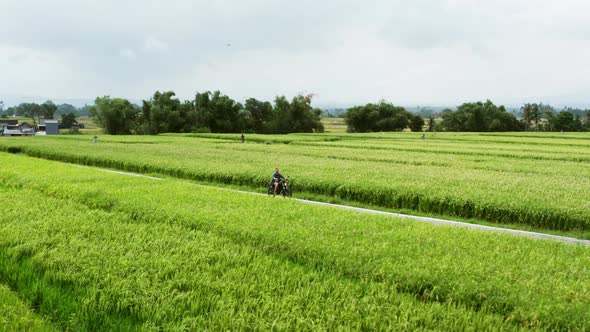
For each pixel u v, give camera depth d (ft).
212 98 419.95
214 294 31.37
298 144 227.40
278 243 42.09
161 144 212.84
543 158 151.64
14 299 31.09
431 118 470.39
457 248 41.39
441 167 119.24
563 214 62.23
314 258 38.68
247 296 31.09
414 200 76.23
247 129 430.61
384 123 445.78
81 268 35.78
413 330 26.86
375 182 86.58
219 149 180.96
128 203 59.41
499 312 29.73
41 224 48.39
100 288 32.76
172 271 35.32
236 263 37.42
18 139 245.86
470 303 30.86
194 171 108.68
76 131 430.61
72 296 31.73
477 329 27.17
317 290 31.91
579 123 453.99
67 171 98.22
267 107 435.12
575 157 147.95
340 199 83.66
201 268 36.47
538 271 35.81
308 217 53.83
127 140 242.78
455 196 72.43
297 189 91.56
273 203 62.54
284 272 35.01
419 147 192.13
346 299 30.27
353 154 159.74
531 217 64.90
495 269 35.70
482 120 438.40
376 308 29.22
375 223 51.34
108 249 40.37
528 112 459.32
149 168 120.98
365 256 38.47
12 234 44.06
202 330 26.48
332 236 44.75
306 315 28.53
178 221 51.13
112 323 28.25
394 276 34.50
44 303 31.22
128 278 33.65
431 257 38.96
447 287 32.40
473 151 169.78
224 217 52.01
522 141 233.96
